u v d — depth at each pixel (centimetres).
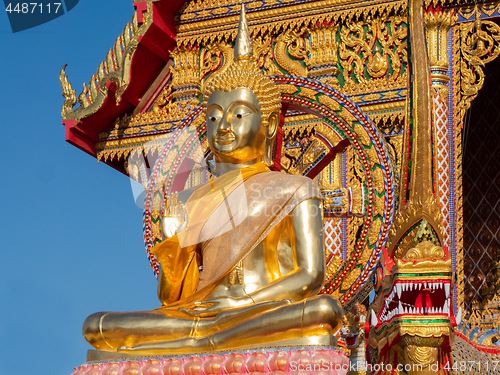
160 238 768
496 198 972
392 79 843
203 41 947
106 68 909
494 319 880
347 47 884
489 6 841
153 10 916
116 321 565
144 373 519
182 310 575
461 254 790
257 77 674
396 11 866
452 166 813
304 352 488
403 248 632
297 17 905
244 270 601
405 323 596
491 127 999
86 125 941
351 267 690
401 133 832
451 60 846
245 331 522
